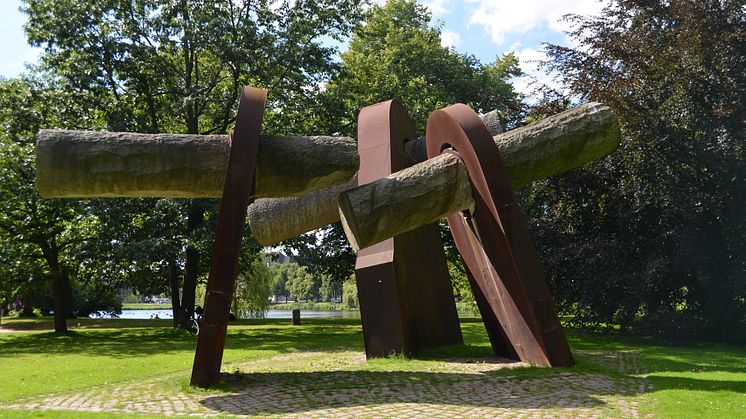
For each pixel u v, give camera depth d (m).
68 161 8.19
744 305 16.52
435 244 12.89
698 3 16.22
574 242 18.62
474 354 11.46
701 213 16.61
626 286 17.05
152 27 21.66
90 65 21.09
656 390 7.87
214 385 8.48
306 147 8.68
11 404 7.91
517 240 9.27
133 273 25.69
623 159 17.70
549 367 9.41
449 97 32.12
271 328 24.52
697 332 16.98
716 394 7.57
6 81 21.83
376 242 8.80
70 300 35.00
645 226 17.75
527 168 9.95
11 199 20.83
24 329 26.84
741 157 15.53
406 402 7.23
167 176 8.45
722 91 16.05
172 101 22.95
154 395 8.15
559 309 19.42
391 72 30.16
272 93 22.62
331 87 23.98
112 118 21.22
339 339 18.48
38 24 21.06
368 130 12.34
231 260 8.39
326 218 12.45
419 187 8.88
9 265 23.14
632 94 17.78
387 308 11.29
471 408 6.87
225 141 8.64
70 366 12.06
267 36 22.22
